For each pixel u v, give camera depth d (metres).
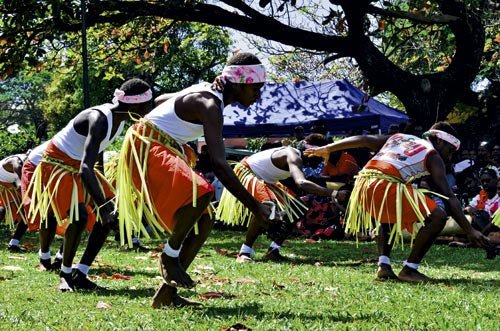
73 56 17.75
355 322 4.58
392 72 15.50
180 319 4.55
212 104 4.82
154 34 17.62
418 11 14.98
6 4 14.33
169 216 4.81
